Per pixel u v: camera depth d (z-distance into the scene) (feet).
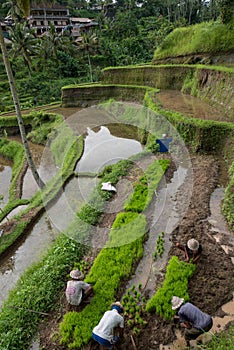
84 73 137.49
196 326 14.19
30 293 21.22
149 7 176.35
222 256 20.04
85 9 210.59
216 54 58.75
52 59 121.29
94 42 119.34
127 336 16.24
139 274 20.59
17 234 32.96
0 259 30.42
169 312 16.72
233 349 13.57
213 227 22.93
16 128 81.66
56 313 19.47
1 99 104.99
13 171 58.03
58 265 23.15
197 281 18.57
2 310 21.29
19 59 130.62
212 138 34.86
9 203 43.45
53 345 17.07
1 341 18.07
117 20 159.74
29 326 18.85
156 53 80.07
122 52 142.20
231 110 40.78
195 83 57.31
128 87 74.08
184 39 70.90
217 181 29.09
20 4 32.68
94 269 21.25
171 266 19.76
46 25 161.27
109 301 18.66
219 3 58.65
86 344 16.39
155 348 15.39
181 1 143.74
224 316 16.16
